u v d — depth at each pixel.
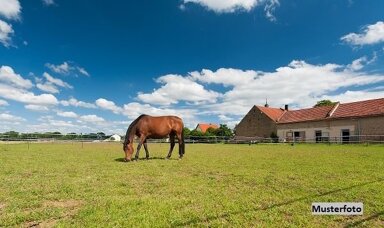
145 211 5.78
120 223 5.13
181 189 7.80
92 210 5.80
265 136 60.59
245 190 7.70
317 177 9.68
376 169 11.59
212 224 5.10
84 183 8.59
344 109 48.50
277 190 7.71
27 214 5.61
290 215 5.70
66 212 5.82
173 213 5.66
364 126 43.38
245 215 5.58
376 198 6.74
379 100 44.50
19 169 11.66
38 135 43.22
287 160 15.66
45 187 7.98
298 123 53.91
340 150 24.77
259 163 14.14
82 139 45.25
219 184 8.54
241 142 51.97
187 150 26.83
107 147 31.19
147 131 15.73
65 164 13.52
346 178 9.42
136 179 9.38
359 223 5.18
